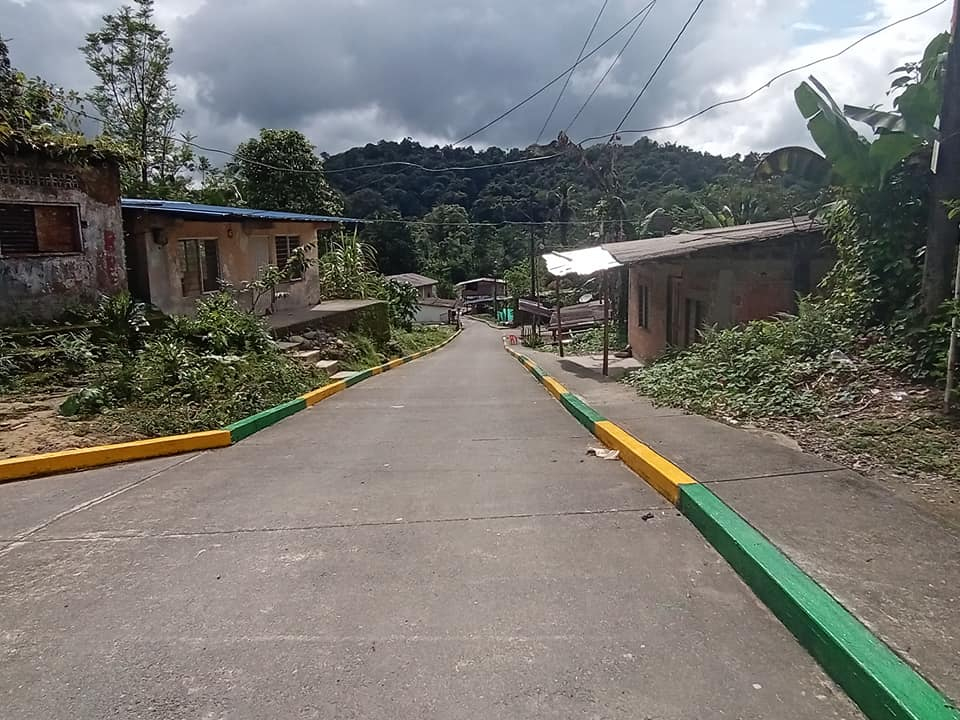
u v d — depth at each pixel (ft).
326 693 7.19
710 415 20.11
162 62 86.79
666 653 7.75
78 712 6.98
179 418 21.06
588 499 13.33
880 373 20.52
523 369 51.57
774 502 11.53
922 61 24.16
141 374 25.29
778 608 8.51
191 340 34.22
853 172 24.04
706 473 13.43
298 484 15.19
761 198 68.49
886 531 10.18
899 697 6.32
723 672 7.38
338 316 56.34
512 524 12.00
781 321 28.53
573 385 33.35
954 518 10.71
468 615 8.74
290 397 28.53
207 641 8.30
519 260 225.97
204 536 11.87
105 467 17.54
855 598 8.14
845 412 18.22
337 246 83.51
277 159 97.50
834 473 13.21
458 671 7.51
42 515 13.39
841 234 27.40
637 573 9.85
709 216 66.54
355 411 27.35
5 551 11.44
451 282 234.38
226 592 9.61
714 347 27.58
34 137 32.50
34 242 32.91
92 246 35.01
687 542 10.97
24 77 33.88
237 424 21.59
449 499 13.62
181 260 43.68
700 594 9.18
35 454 17.52
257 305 52.42
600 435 19.29
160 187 80.59
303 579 9.96
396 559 10.59
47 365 27.86
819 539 9.89
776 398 20.03
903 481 12.69
